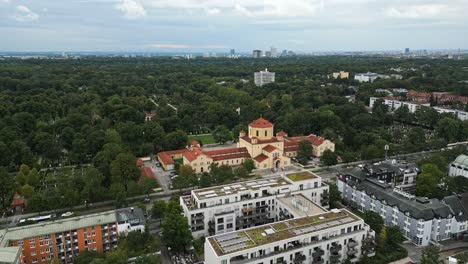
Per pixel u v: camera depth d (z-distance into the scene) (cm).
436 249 11412
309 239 11331
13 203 16262
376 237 13162
